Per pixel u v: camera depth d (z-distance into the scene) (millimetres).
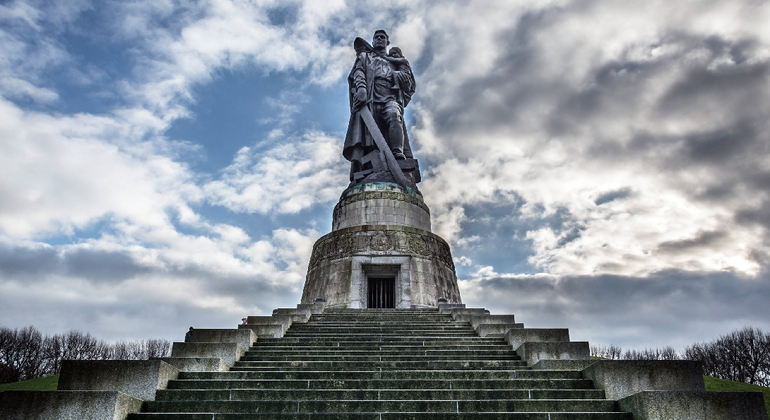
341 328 20125
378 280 31406
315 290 30953
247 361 16000
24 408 11289
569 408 12484
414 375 14742
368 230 31312
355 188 34188
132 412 12023
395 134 35625
